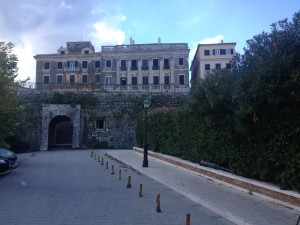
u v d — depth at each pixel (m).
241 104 11.09
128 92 49.25
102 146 47.09
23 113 44.19
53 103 47.09
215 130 15.72
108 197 12.50
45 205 11.00
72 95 47.91
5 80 21.00
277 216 9.01
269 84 9.66
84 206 10.91
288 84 9.40
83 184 15.62
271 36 10.06
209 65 76.06
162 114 25.55
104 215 9.76
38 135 45.94
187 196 12.58
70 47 81.50
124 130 47.88
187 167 18.95
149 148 29.67
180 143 21.47
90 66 76.44
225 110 14.12
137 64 73.62
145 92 49.34
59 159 29.22
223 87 13.74
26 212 10.00
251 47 10.62
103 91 49.91
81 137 47.12
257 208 9.93
